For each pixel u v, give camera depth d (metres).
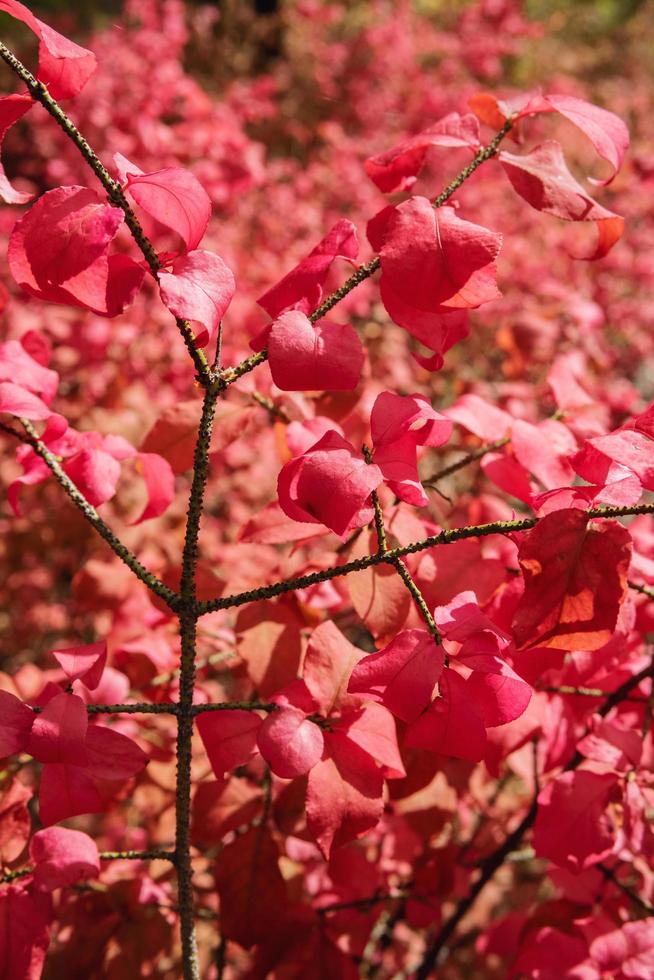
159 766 0.54
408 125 2.22
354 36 2.93
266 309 0.42
